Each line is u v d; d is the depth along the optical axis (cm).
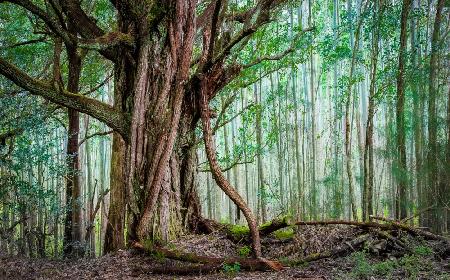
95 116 1016
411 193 1218
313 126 1930
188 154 1133
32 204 1191
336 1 2247
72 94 1002
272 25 1731
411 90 1205
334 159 1986
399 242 883
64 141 1875
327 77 2552
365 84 2497
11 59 1375
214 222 1145
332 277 737
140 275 819
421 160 1113
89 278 805
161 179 970
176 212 1069
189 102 1087
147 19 1003
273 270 806
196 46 1406
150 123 1016
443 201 1012
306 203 1883
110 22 1508
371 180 1216
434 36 1093
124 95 1052
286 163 2083
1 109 1115
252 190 2595
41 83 980
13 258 977
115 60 1070
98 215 2284
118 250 991
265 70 1650
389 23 1292
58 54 1009
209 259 841
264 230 986
